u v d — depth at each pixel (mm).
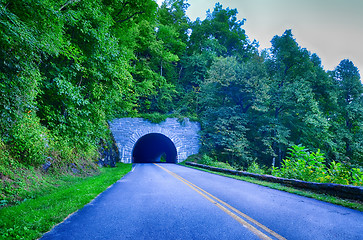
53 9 5793
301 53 27516
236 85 27250
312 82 28062
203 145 30719
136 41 27594
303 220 3619
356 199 5055
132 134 29000
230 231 3078
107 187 7605
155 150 49719
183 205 4758
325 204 4902
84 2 8164
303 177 8641
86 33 8719
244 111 29141
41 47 5762
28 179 6695
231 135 25828
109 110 12625
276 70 29406
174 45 37750
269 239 2766
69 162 10727
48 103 9008
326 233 2992
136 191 6703
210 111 29500
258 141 28156
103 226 3355
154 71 33281
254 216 3861
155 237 2852
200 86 34562
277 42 28328
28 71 5652
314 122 23641
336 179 7605
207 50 39531
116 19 14188
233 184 8391
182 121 30891
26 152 7336
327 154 26922
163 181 9344
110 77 10766
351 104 27359
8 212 4023
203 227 3264
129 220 3664
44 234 3020
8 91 5363
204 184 8375
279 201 5188
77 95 8859
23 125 6570
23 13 5180
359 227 3262
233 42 45250
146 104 32844
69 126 9320
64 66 8953
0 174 5887
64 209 4246
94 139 11805
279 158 27250
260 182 8734
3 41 4656
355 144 25469
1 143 6434
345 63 33094
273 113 29578
